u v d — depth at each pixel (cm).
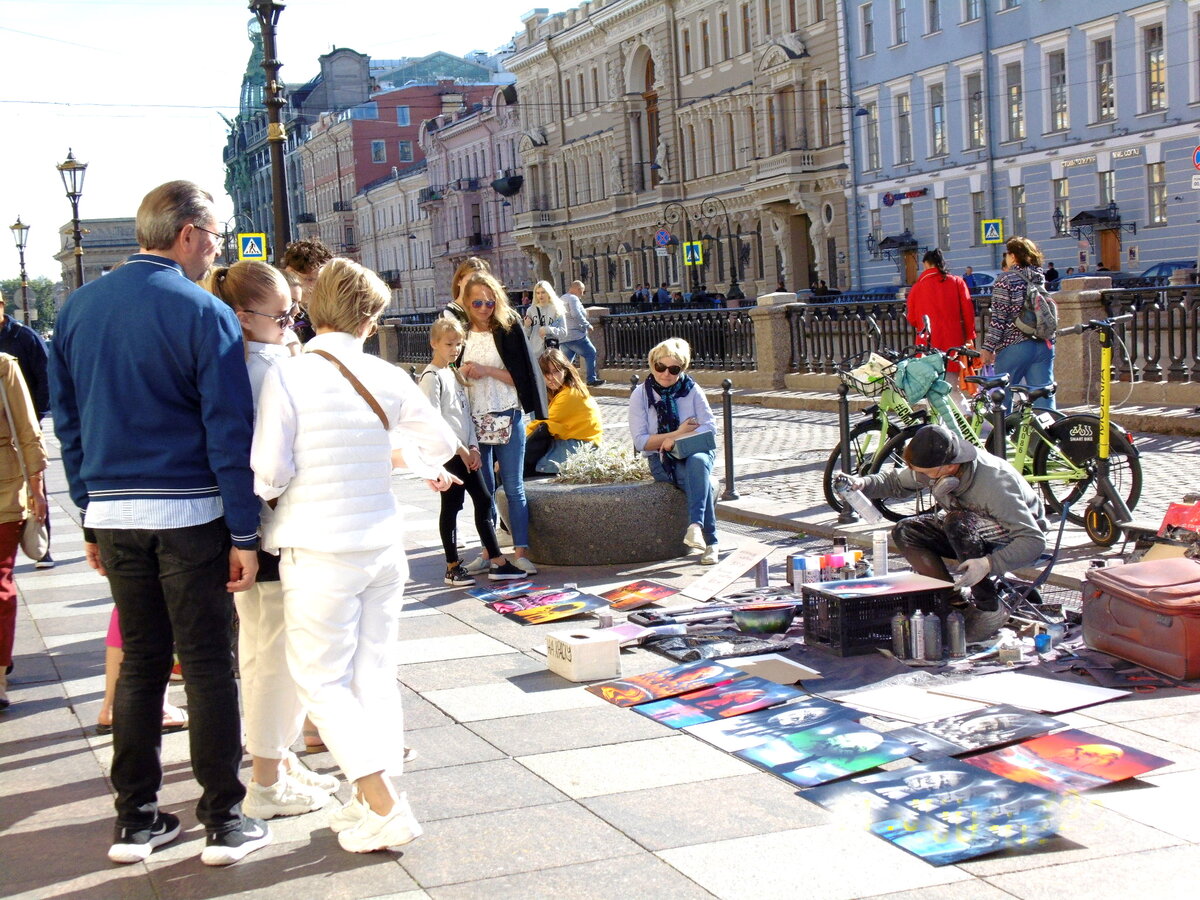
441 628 726
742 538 957
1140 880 382
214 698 423
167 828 445
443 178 8375
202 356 407
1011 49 3944
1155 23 3491
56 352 429
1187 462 1117
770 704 547
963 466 635
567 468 925
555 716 559
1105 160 3691
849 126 4603
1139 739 494
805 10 4766
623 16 5909
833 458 994
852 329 1820
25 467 625
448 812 459
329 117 10056
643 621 703
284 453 416
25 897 409
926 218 4353
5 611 618
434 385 808
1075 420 869
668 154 5747
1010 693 547
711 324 2156
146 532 410
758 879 393
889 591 625
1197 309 1344
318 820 460
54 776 521
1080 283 1449
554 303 2161
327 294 431
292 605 423
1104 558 770
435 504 1200
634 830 434
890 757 478
